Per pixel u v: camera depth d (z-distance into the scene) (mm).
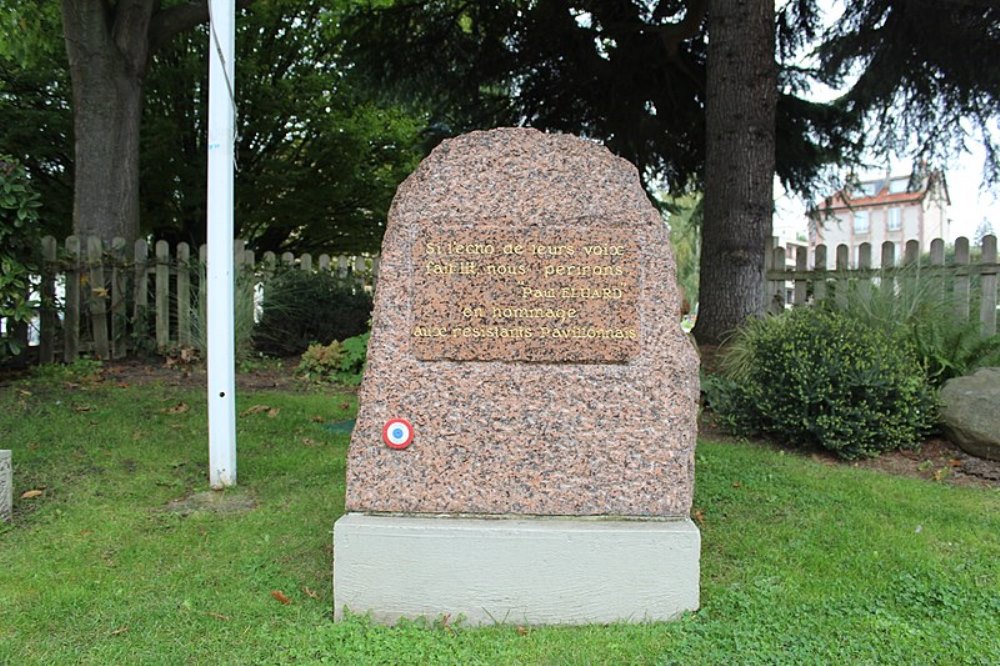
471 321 3311
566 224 3346
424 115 18938
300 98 18312
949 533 4023
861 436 5609
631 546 3094
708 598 3297
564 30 13438
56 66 15922
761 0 8812
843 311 7230
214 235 4746
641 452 3266
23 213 6816
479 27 13453
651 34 13367
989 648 2832
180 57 17016
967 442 5566
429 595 3121
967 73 11555
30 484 4578
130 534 3951
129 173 10031
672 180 15680
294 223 20297
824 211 14586
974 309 7742
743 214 8867
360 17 13312
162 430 5844
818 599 3250
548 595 3107
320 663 2738
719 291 9000
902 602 3236
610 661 2771
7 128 15781
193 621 3051
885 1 11320
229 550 3785
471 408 3275
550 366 3305
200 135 18359
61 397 6648
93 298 8609
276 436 5984
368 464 3277
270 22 17750
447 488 3258
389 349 3314
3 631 2949
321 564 3648
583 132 15352
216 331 4727
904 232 55125
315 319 10078
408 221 3369
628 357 3295
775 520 4273
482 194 3377
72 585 3334
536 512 3254
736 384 6527
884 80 11961
